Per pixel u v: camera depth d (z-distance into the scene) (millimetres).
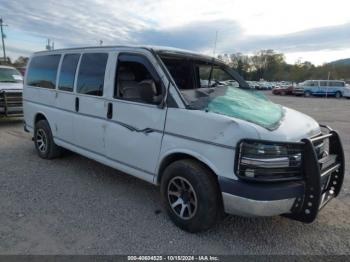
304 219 3014
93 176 5059
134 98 3824
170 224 3549
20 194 4262
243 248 3129
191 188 3242
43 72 5738
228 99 3697
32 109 6066
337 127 11352
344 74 77750
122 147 4016
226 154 2938
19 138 7770
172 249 3068
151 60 3664
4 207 3854
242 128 2871
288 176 2902
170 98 3439
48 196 4227
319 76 81375
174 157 3504
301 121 3480
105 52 4297
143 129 3703
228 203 2990
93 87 4434
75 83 4793
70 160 5887
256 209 2830
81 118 4680
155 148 3584
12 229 3338
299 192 2900
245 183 2855
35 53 6168
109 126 4156
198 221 3221
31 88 6109
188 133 3240
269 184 2838
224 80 4898
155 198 4266
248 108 3455
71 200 4121
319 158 3316
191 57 4242
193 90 3791
